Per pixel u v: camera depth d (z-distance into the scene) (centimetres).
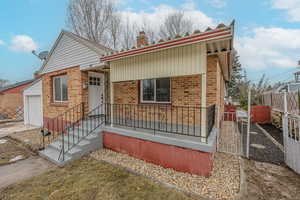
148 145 441
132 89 673
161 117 597
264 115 1035
